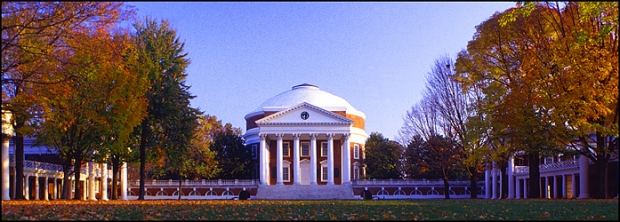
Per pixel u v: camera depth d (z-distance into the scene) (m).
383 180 87.19
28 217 16.94
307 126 86.44
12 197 53.09
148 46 47.12
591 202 29.53
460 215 18.45
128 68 38.41
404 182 87.38
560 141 34.00
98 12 22.36
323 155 93.62
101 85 32.97
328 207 25.38
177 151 49.91
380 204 30.09
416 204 29.70
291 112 86.88
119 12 23.25
